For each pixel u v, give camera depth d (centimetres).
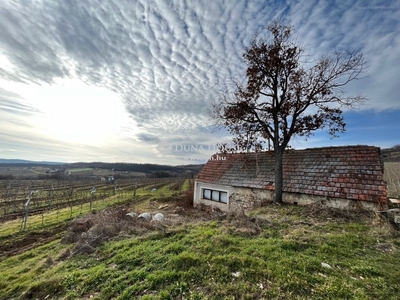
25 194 2423
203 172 1691
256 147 1186
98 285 401
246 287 344
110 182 4384
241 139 1177
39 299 394
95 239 653
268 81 1053
